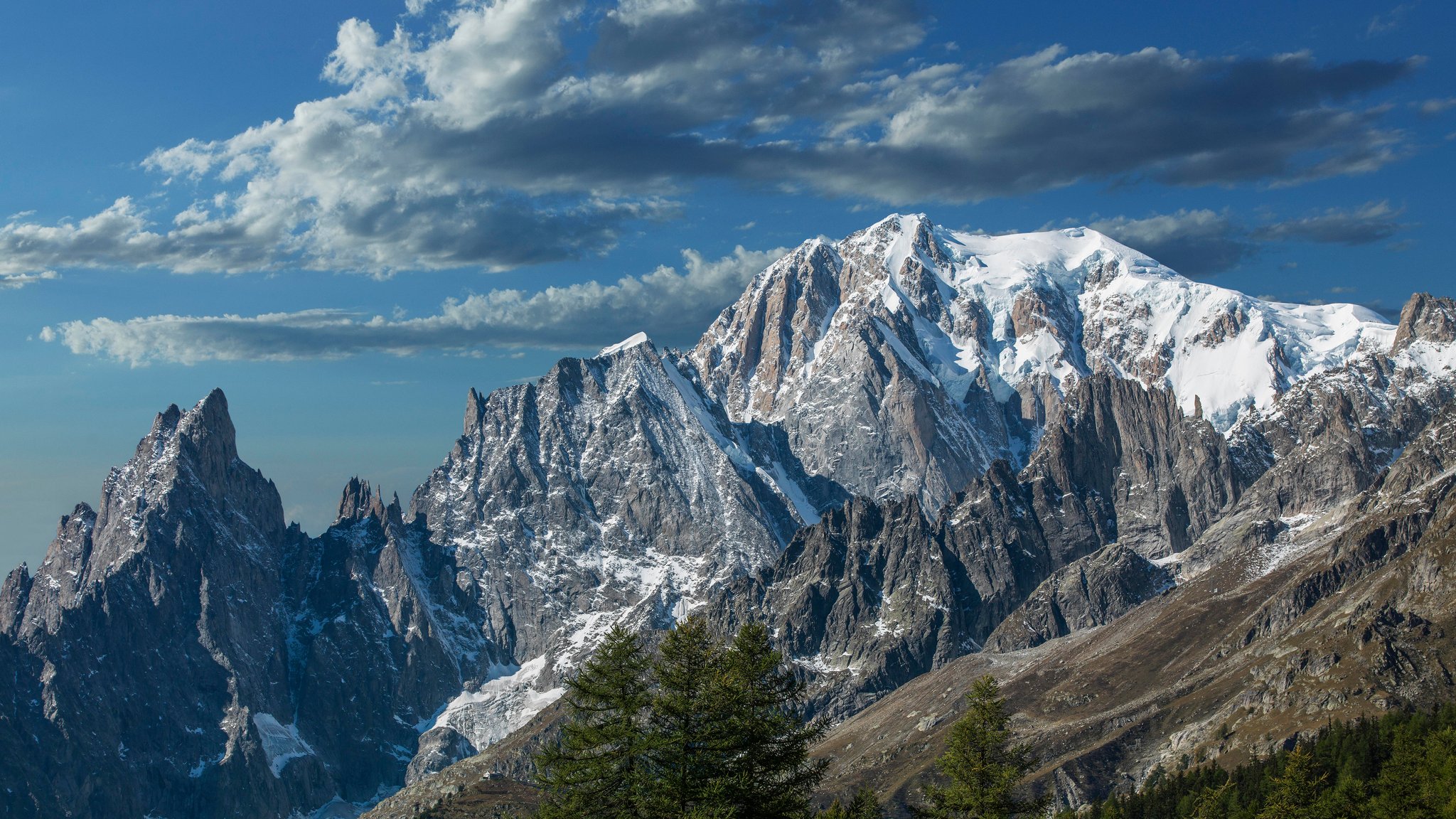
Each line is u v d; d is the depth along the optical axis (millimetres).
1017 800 154625
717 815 108625
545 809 116562
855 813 141125
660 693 116188
